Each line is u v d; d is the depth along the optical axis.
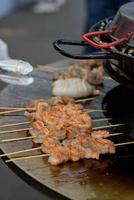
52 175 0.89
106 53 0.95
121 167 0.92
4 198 1.39
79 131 0.99
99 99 1.21
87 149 0.94
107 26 1.09
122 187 0.86
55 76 1.30
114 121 1.07
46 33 4.00
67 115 1.03
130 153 0.96
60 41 1.02
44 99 1.19
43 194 0.85
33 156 0.95
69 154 0.93
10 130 1.04
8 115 1.12
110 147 0.95
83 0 5.33
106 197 0.83
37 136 0.99
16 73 1.10
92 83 1.28
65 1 5.29
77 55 0.95
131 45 0.94
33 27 4.19
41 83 1.29
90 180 0.88
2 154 0.96
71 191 0.85
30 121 1.07
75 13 4.72
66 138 0.99
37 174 0.89
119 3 2.14
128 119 1.08
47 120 1.00
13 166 0.93
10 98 1.20
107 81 1.30
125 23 0.98
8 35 3.94
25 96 1.21
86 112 1.09
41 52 3.50
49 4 4.86
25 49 3.56
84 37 0.98
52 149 0.93
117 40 0.96
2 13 4.59
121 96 1.18
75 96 1.20
